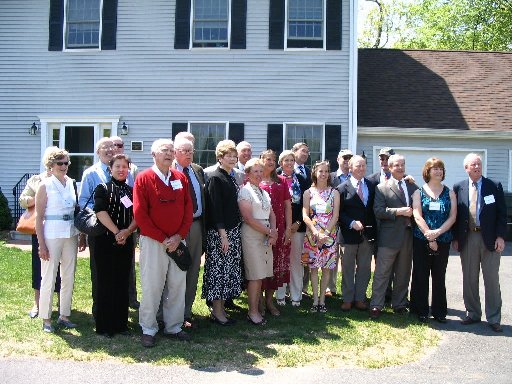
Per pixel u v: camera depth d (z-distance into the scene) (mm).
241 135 13305
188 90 13430
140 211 5301
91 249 5734
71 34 13758
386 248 6656
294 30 13367
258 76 13328
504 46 29094
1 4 13820
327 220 6781
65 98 13664
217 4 13484
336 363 5027
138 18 13547
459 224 6484
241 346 5398
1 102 13812
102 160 6113
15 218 13570
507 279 9062
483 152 13961
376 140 13828
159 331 5816
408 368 4961
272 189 6516
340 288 8203
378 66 16359
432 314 6570
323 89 13258
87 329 5809
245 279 6270
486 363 5129
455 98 14891
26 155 13742
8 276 8211
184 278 5613
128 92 13523
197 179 6117
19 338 5457
